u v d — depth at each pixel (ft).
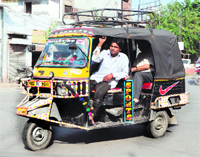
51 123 15.76
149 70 19.16
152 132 18.90
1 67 60.44
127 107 17.37
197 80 52.34
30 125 15.51
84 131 20.58
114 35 16.88
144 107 18.86
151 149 16.74
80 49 15.99
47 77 16.15
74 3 91.09
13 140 18.19
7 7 60.39
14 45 62.95
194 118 25.84
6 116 25.31
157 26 105.40
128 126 22.50
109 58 17.89
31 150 16.03
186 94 21.45
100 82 17.24
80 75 15.78
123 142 18.11
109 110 16.93
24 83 16.44
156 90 18.78
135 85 18.67
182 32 110.32
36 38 68.59
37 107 14.80
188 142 18.38
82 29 16.98
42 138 16.12
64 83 14.97
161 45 19.30
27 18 66.59
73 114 15.81
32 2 82.79
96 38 18.29
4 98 36.65
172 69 20.11
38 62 17.34
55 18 75.72
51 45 17.38
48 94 15.40
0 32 59.82
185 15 114.52
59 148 16.57
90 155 15.39
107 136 19.47
